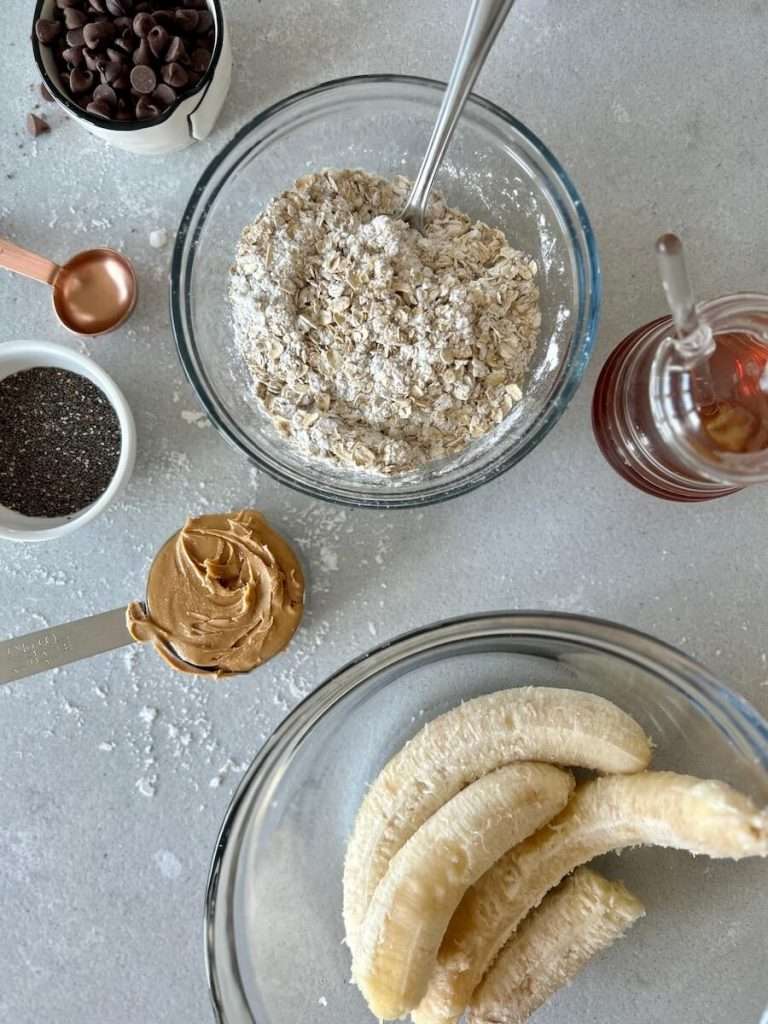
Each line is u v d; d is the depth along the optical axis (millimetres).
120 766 375
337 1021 353
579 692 324
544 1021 356
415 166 376
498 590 370
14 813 375
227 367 366
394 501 338
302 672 372
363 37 375
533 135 337
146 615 357
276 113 342
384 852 317
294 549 372
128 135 347
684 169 370
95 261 373
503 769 315
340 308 335
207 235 366
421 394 338
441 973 314
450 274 338
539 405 349
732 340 319
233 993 324
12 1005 371
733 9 370
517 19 370
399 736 362
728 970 354
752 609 366
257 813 347
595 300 327
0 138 381
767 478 297
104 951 372
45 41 348
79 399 372
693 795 292
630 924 333
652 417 319
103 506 350
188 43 350
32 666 358
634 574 368
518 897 314
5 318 382
